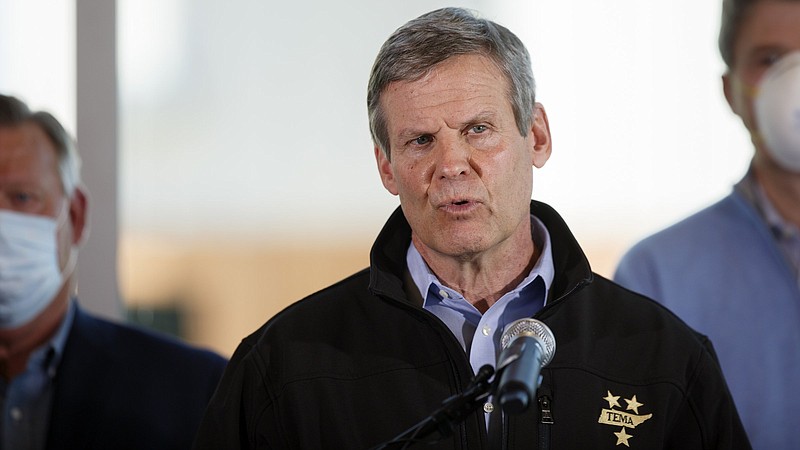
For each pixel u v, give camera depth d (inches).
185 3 517.0
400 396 278.8
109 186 508.7
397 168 279.6
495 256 286.4
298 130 518.0
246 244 522.0
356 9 514.6
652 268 408.8
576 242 290.7
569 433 272.8
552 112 500.7
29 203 409.7
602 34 498.6
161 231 520.7
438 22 278.7
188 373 413.1
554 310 280.8
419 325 286.4
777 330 392.2
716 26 492.4
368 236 518.6
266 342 297.7
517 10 501.7
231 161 519.8
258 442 289.7
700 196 495.5
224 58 518.0
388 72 276.8
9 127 414.0
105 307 507.8
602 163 499.5
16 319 403.5
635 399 278.2
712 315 398.3
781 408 386.3
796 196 402.9
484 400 233.6
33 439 406.0
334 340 291.7
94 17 506.9
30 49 515.2
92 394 403.9
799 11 393.4
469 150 271.9
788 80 391.5
